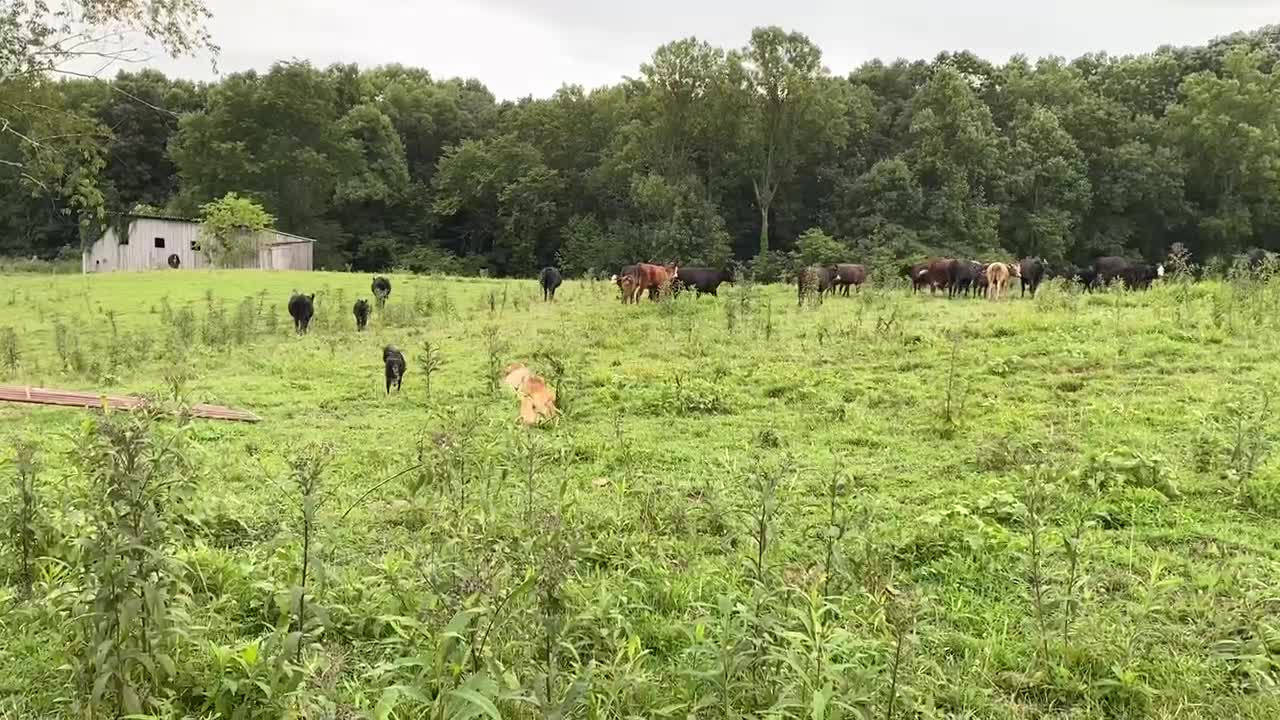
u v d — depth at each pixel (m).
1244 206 50.84
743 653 3.24
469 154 60.59
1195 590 4.40
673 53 52.00
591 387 9.94
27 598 4.24
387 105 69.50
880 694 3.26
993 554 4.82
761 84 51.38
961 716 3.35
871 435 7.60
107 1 13.59
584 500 5.87
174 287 25.64
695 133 53.94
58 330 14.37
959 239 48.56
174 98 64.88
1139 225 53.88
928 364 10.46
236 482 6.58
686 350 12.12
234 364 12.94
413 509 5.39
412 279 29.83
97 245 43.97
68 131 15.78
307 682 3.13
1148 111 57.94
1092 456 6.29
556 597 3.45
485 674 2.89
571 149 59.69
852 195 51.50
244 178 54.22
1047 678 3.62
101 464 3.26
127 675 3.08
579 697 2.91
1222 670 3.64
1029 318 12.76
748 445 7.50
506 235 58.97
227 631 3.95
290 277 29.91
